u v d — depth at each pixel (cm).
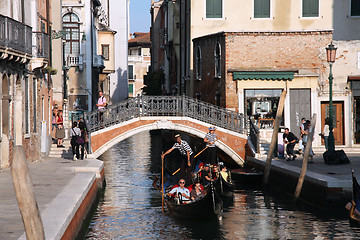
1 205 1188
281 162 2191
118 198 1895
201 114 2594
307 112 2767
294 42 2792
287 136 2255
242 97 2767
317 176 1695
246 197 1939
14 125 1941
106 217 1581
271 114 2775
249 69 2750
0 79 1748
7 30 1708
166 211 1672
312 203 1695
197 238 1352
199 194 1614
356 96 2761
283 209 1705
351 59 2759
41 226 695
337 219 1535
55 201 1205
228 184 1845
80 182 1544
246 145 2564
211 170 1927
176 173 1964
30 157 2122
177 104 2589
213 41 2941
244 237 1365
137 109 2561
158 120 2550
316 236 1357
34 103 2253
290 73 2744
